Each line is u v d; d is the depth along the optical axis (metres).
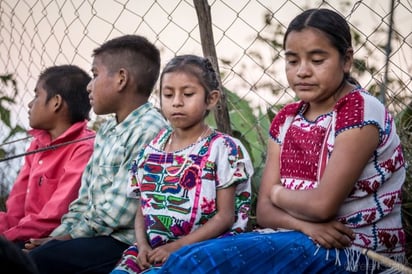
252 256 3.14
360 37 4.20
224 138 3.60
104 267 3.75
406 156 3.92
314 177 3.35
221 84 4.05
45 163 4.42
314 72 3.30
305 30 3.30
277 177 3.50
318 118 3.38
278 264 3.16
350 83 3.42
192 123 3.59
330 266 3.23
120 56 4.05
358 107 3.25
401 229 3.40
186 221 3.51
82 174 4.20
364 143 3.22
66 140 4.41
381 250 3.32
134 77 4.04
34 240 4.01
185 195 3.53
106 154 3.91
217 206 3.54
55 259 3.73
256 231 3.41
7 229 4.52
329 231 3.22
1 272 2.54
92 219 3.86
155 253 3.43
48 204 4.23
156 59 4.12
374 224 3.31
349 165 3.20
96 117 5.15
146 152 3.69
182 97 3.56
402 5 3.97
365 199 3.30
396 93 3.97
